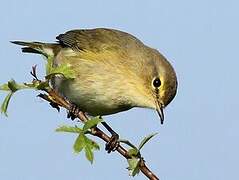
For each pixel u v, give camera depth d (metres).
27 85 8.18
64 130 7.41
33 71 8.30
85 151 7.29
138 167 7.83
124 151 7.97
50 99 8.44
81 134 7.36
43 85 8.27
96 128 7.94
